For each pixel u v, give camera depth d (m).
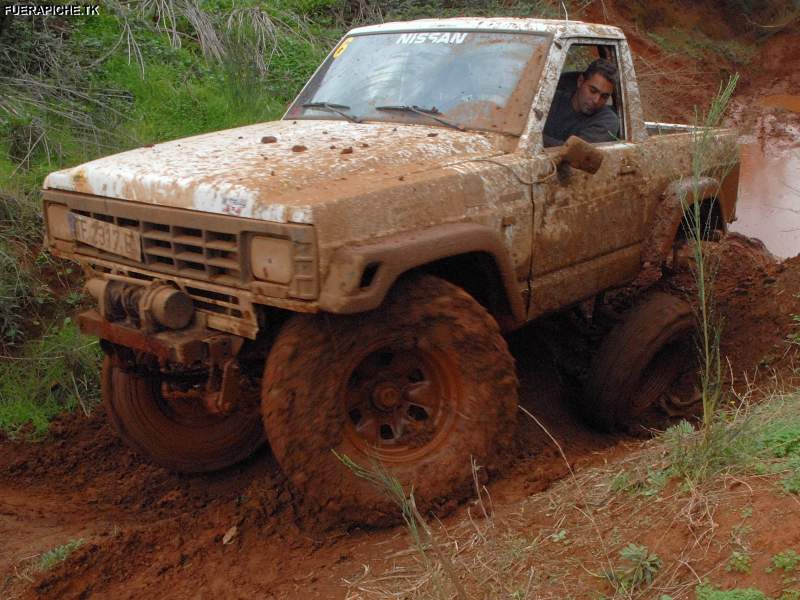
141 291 3.64
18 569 3.56
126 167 3.76
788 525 2.71
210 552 3.69
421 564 3.22
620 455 4.12
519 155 4.14
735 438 3.29
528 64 4.38
